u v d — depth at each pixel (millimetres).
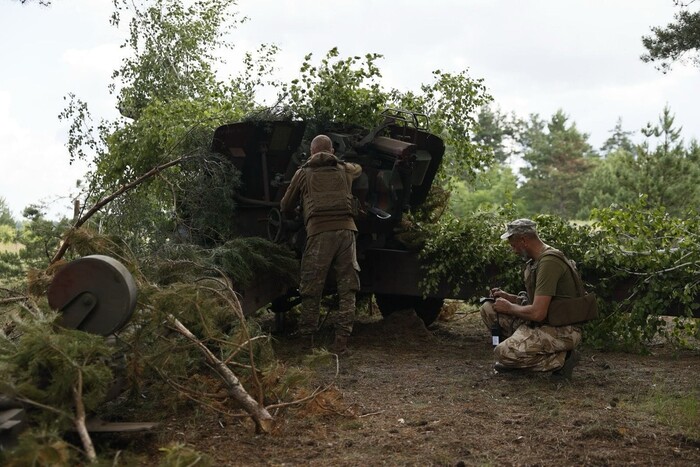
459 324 9891
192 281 6082
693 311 7867
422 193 8867
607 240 8102
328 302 9211
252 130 7934
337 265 7598
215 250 7008
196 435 4855
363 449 4699
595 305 6379
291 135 8109
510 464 4484
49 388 4164
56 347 4191
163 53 11922
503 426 5191
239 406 5238
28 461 3596
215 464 4398
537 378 6461
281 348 7809
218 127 7891
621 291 7957
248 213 8234
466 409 5582
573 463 4512
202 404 4977
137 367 4965
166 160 8172
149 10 11953
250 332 5660
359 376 6645
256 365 5516
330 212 7520
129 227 7387
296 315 9328
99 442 4578
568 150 59719
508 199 8711
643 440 4926
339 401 5438
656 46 14289
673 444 4871
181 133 8266
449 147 10180
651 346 8336
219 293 5336
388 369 6949
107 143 9188
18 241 7625
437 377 6621
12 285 6555
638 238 7965
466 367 7051
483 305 6859
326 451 4652
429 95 10062
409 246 8609
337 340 7570
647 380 6551
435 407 5648
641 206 8289
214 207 7832
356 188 7879
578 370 6953
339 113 8719
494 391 6125
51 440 3752
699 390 6148
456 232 8312
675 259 7812
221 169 7762
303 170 7617
